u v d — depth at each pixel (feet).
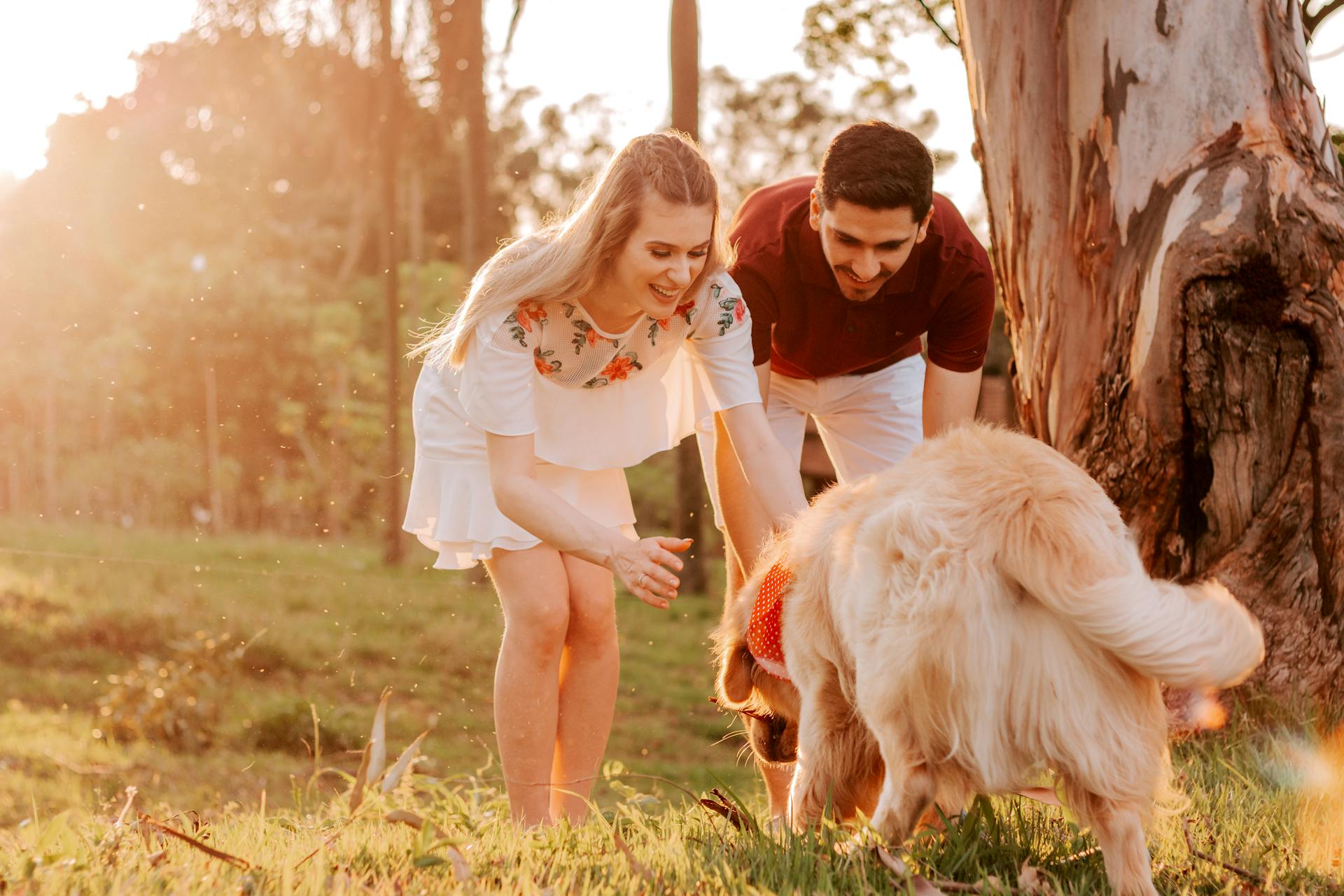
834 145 10.52
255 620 43.73
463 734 31.83
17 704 33.30
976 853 8.34
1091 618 6.78
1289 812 9.83
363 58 68.03
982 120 15.03
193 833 9.73
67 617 42.83
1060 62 14.06
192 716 31.04
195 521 83.10
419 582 57.47
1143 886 7.04
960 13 15.60
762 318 12.16
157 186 87.76
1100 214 13.67
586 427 10.96
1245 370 12.78
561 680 11.26
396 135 70.18
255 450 87.20
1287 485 12.76
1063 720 7.06
